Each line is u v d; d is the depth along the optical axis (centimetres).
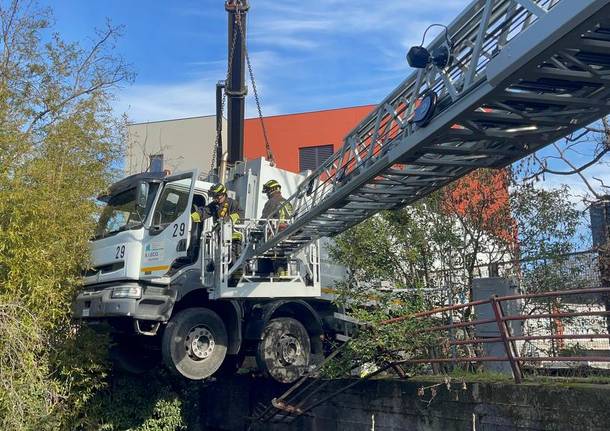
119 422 1073
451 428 788
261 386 1110
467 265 1136
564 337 687
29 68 1032
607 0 398
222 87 1301
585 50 460
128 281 923
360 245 1128
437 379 824
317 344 1036
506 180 1131
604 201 1092
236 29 1262
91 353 977
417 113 583
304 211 858
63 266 930
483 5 545
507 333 726
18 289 878
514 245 1118
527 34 458
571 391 664
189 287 942
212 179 1163
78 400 991
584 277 1018
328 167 809
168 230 943
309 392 1000
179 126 2569
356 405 929
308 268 1012
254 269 968
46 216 897
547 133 596
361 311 927
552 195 1095
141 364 1062
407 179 723
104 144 1028
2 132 933
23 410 847
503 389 732
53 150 973
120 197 1010
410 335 861
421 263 1167
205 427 1217
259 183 1055
